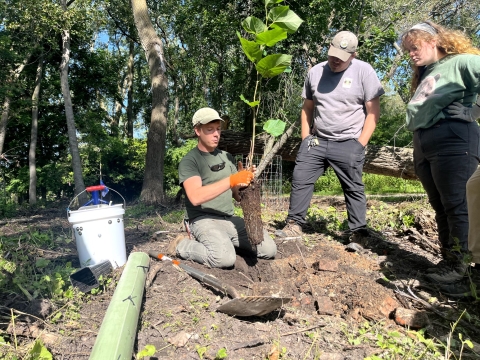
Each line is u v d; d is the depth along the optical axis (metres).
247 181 2.99
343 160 4.06
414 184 11.55
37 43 15.12
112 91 21.41
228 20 12.73
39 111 18.69
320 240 4.47
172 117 25.61
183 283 2.82
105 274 2.90
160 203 9.81
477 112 2.98
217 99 17.16
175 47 21.33
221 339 2.21
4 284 2.63
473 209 2.64
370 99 3.99
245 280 3.15
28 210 10.77
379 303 2.64
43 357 1.85
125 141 20.66
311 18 10.73
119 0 20.94
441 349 2.23
